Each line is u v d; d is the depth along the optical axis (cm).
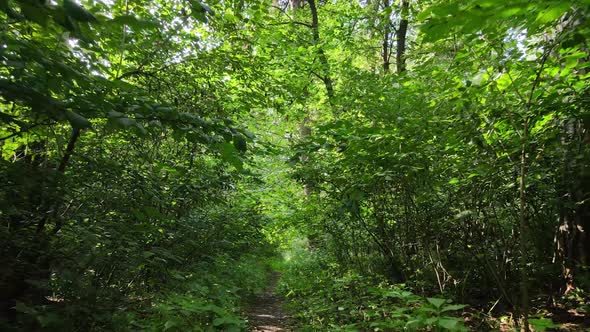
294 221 845
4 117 262
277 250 1518
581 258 416
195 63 501
